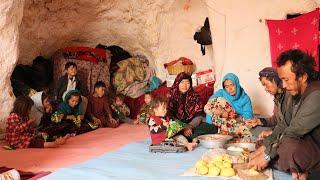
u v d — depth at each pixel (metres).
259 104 5.16
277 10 5.05
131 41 6.64
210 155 3.19
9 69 4.34
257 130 3.72
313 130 2.64
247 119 4.04
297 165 2.60
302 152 2.58
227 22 5.35
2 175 2.78
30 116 4.52
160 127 3.68
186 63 5.97
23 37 5.53
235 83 4.18
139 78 6.18
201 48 5.98
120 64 6.16
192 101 4.32
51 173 3.02
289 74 2.54
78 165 3.21
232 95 4.21
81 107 5.05
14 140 4.00
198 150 3.62
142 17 6.30
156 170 2.98
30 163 3.38
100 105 5.28
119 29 6.50
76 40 6.56
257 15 5.17
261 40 5.16
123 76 6.08
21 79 5.32
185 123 4.04
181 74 4.39
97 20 6.36
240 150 3.27
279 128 2.92
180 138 3.78
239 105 4.20
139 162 3.24
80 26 6.28
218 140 3.61
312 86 2.57
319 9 4.62
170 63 6.10
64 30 6.13
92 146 4.00
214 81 5.73
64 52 5.82
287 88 2.63
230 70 5.36
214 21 5.45
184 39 6.18
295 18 4.77
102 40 6.73
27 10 5.46
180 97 4.36
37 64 5.64
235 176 2.77
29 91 4.93
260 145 3.14
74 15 6.11
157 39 6.34
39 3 5.64
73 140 4.36
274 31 4.91
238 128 3.99
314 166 2.60
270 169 2.87
